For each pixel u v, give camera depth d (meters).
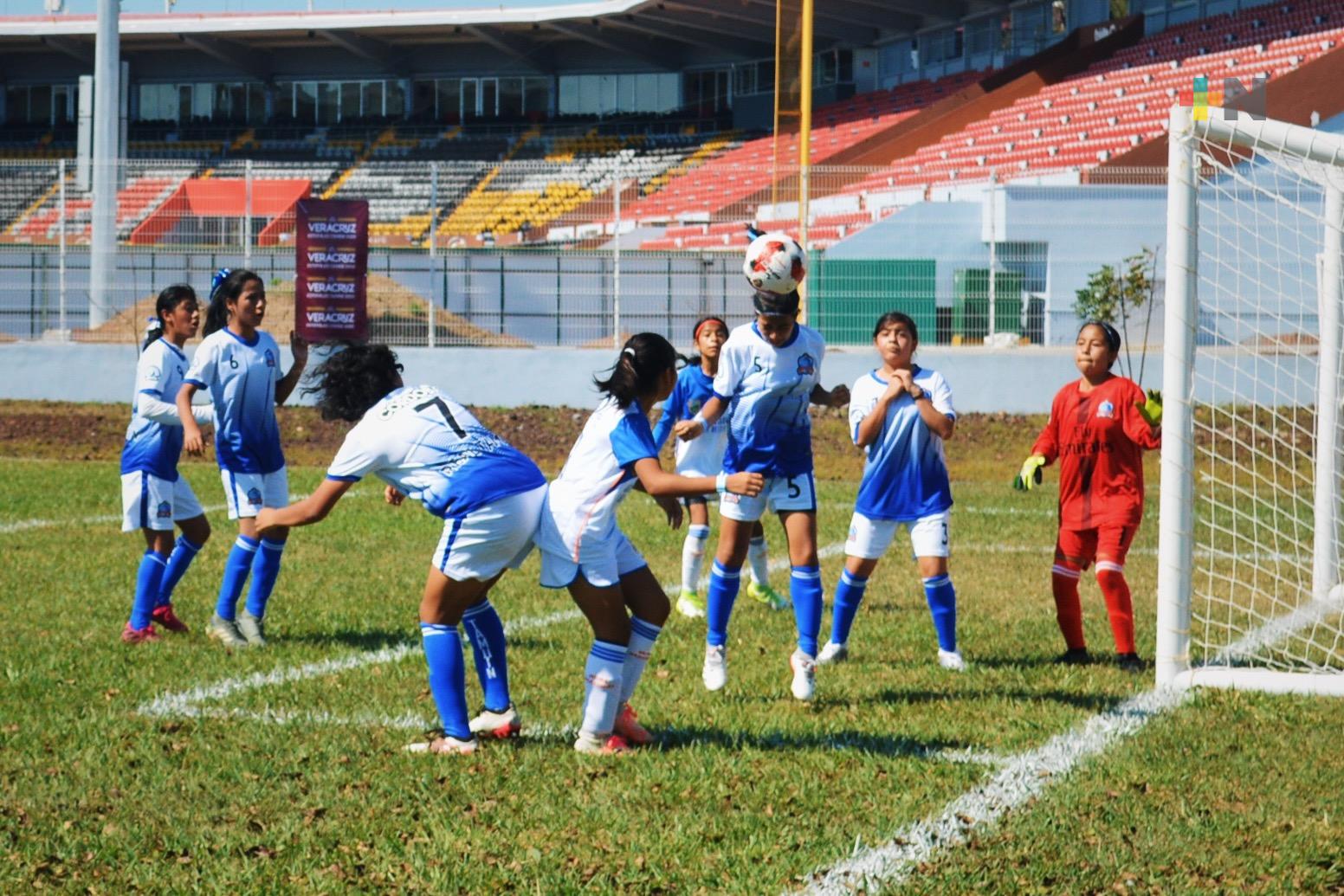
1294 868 4.57
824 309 23.53
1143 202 23.81
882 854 4.69
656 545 12.71
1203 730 6.30
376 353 5.92
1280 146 7.45
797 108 48.94
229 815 5.06
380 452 5.76
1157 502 16.48
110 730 6.18
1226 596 10.34
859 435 7.52
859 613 9.49
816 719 6.48
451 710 5.86
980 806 5.20
